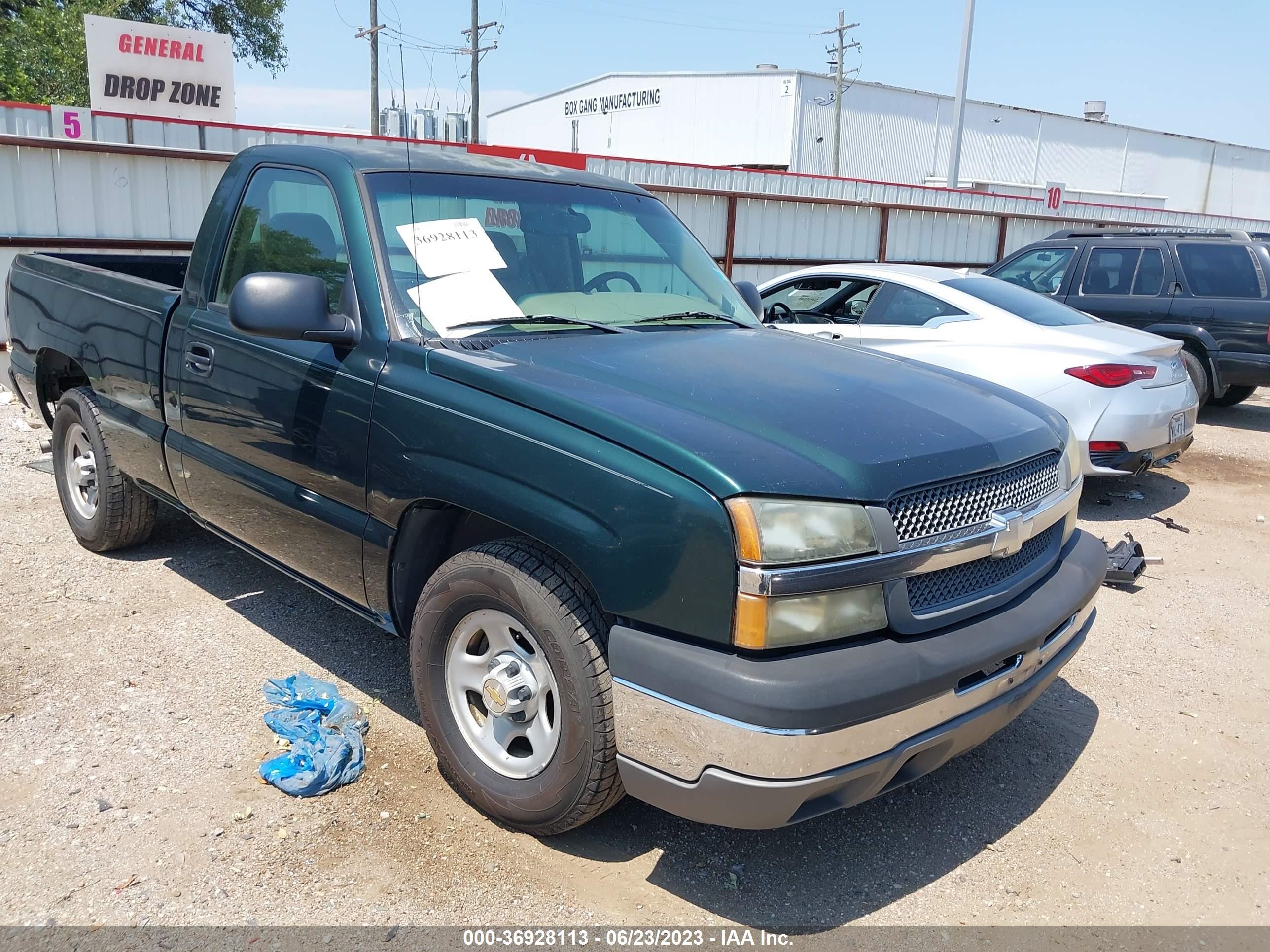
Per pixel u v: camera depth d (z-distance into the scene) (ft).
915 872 9.33
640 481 7.80
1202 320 31.22
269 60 119.96
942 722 8.14
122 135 35.12
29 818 9.32
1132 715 12.76
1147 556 19.38
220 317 12.21
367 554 10.14
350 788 10.05
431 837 9.30
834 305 25.21
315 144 12.14
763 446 7.91
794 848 9.59
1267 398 39.96
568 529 8.13
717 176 49.26
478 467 8.82
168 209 34.22
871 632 7.91
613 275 12.21
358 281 10.35
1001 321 22.30
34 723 11.00
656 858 9.23
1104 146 181.88
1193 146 193.57
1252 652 14.96
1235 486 25.39
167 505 15.35
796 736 7.20
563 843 9.35
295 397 10.77
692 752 7.54
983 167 169.68
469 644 9.43
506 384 8.86
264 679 12.23
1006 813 10.43
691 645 7.65
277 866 8.80
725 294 13.25
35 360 16.44
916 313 23.61
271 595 14.84
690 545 7.53
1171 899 9.12
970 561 8.50
